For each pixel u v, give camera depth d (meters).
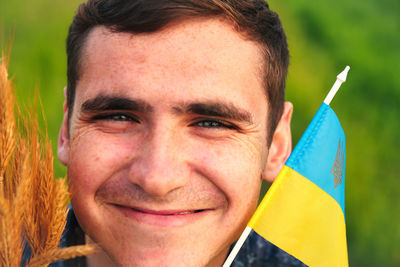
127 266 1.58
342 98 5.77
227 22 1.58
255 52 1.65
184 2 1.54
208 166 1.57
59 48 5.38
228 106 1.55
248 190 1.64
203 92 1.52
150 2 1.53
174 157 1.53
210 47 1.55
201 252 1.60
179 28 1.53
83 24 1.66
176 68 1.52
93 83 1.58
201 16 1.55
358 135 5.55
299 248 1.73
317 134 1.80
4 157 1.47
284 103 1.94
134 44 1.53
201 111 1.54
